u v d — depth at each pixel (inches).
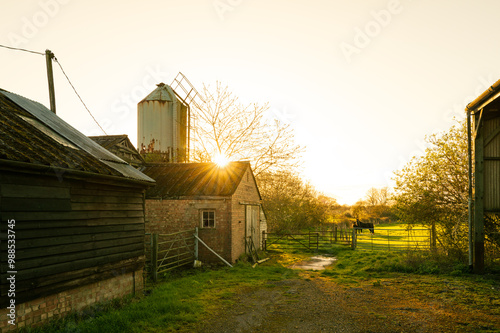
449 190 538.9
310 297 335.9
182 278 427.8
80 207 258.1
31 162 211.3
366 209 1839.3
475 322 251.0
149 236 573.6
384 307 296.4
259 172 1041.5
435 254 502.6
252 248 677.9
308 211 1321.4
